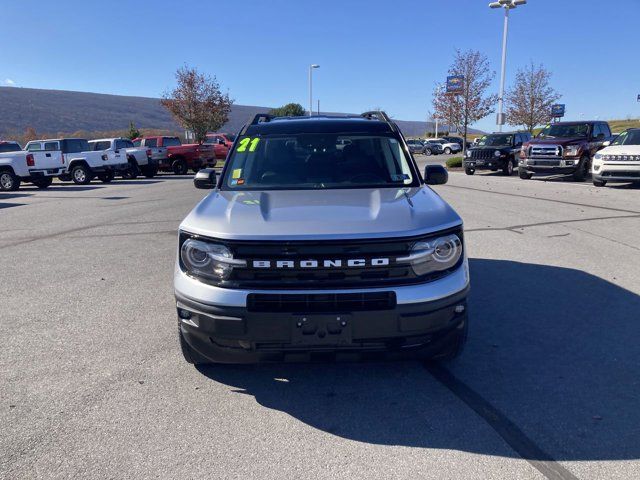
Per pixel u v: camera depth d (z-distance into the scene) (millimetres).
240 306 3102
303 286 3096
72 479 2674
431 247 3201
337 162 4512
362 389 3590
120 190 17719
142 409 3346
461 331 3568
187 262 3338
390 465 2768
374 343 3176
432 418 3215
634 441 2939
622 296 5371
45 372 3859
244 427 3145
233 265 3146
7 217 11422
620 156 14516
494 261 6785
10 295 5695
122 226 9930
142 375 3805
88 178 20391
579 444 2920
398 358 3359
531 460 2789
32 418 3242
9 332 4641
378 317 3078
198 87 38531
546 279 5980
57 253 7676
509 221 9609
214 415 3275
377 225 3217
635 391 3496
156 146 26828
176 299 3395
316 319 3062
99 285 6027
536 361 3961
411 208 3510
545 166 18141
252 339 3143
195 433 3080
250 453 2885
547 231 8609
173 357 4105
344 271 3104
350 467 2756
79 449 2924
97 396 3506
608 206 11297
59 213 11945
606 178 14875
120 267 6820
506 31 28531
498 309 5047
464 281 3324
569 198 12867
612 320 4742
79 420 3215
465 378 3719
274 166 4496
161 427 3139
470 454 2852
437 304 3164
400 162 4543
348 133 4762
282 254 3111
